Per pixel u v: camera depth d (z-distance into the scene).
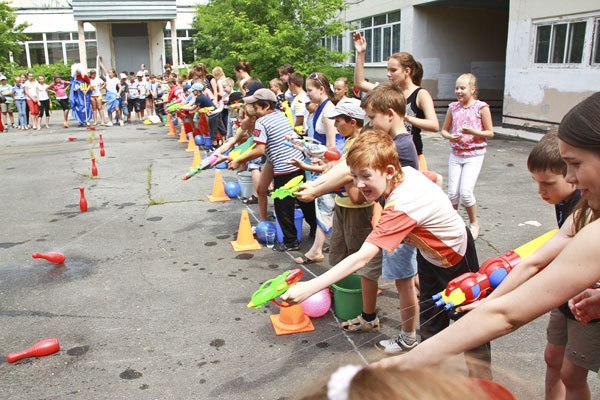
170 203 7.24
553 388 2.38
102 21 24.97
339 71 17.75
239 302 4.18
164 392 3.02
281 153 4.93
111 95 16.97
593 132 1.20
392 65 4.20
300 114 6.47
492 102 19.14
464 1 16.53
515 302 1.25
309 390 0.74
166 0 24.39
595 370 2.05
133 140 13.55
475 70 18.69
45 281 4.68
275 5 17.48
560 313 2.27
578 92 11.16
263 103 4.89
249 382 3.10
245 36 17.55
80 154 11.44
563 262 1.22
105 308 4.12
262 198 5.56
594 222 1.23
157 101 18.48
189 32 28.94
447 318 2.74
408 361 1.04
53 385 3.12
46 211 6.98
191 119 12.31
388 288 4.33
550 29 11.81
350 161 2.47
